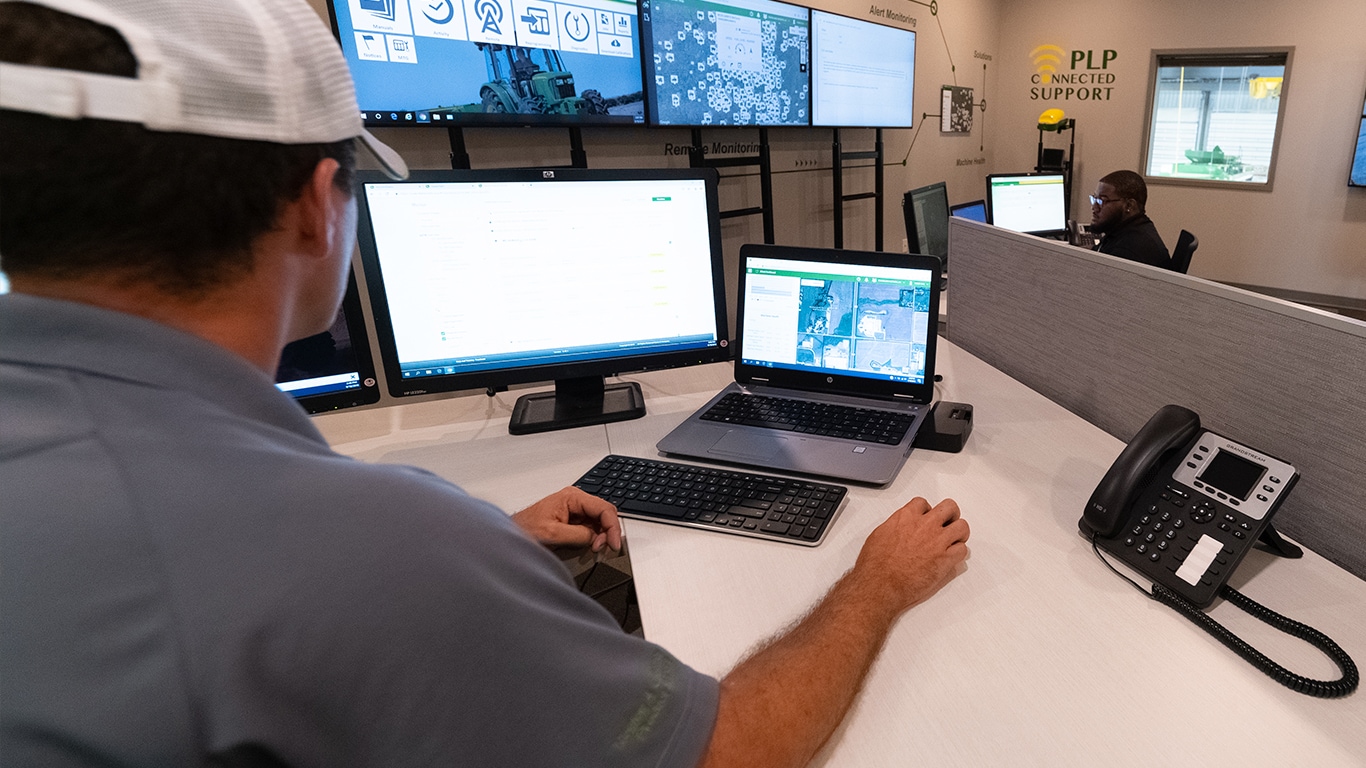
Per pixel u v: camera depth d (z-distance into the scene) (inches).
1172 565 29.5
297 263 16.9
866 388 47.3
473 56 78.4
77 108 12.2
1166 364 41.3
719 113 110.7
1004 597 29.6
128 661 11.5
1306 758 22.0
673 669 17.8
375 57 70.8
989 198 135.9
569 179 45.2
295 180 15.5
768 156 121.6
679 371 61.0
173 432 12.8
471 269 45.3
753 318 49.7
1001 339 60.1
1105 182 116.1
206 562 11.9
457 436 49.7
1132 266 43.0
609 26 91.9
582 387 53.5
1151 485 32.5
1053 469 40.5
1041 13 205.2
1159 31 189.6
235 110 13.7
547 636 14.7
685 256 48.5
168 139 13.1
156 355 13.4
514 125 83.0
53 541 11.6
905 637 27.6
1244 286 193.3
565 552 35.1
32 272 13.4
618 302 48.2
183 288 14.3
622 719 15.8
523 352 47.5
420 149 82.5
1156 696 24.5
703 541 34.9
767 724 19.6
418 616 12.9
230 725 11.5
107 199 12.9
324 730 12.6
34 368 12.7
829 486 37.8
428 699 13.1
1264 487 29.7
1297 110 175.9
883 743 23.3
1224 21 180.5
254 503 12.4
